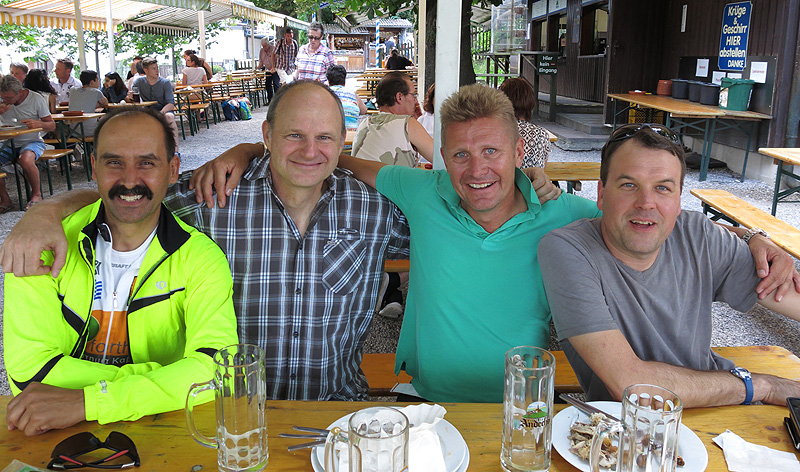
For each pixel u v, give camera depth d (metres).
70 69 11.09
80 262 1.74
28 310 1.63
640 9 10.90
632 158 1.73
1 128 6.55
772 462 1.31
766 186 7.86
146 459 1.32
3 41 22.16
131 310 1.75
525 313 2.05
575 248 1.85
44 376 1.56
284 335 2.06
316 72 10.60
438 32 2.58
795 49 7.66
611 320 1.75
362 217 2.13
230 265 2.05
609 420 1.40
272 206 2.03
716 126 9.08
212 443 1.29
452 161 1.94
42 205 1.77
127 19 17.58
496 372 2.08
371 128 4.19
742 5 8.58
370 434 1.09
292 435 1.38
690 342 1.88
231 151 2.13
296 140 1.89
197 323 1.72
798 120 7.80
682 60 10.42
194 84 14.23
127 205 1.69
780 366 2.42
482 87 1.96
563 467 1.33
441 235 2.07
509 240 2.02
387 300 4.23
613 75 11.13
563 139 10.64
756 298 1.91
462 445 1.34
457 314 2.08
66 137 8.38
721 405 1.59
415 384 2.26
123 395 1.44
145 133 1.70
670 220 1.75
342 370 2.15
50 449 1.35
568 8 15.85
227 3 16.80
